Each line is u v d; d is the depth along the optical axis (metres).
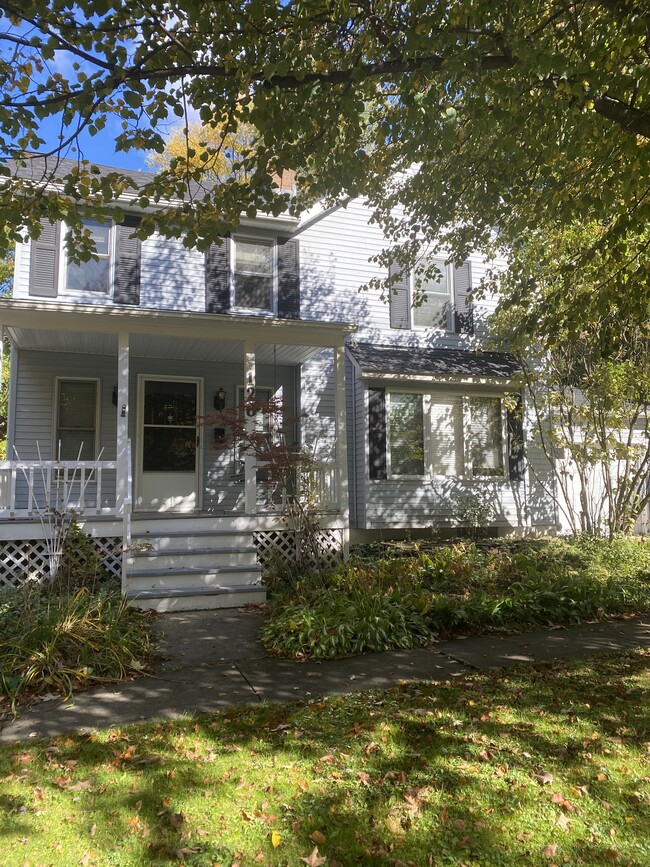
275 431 9.35
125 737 3.98
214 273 11.88
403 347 13.34
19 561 7.60
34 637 5.17
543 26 5.26
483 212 8.05
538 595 7.24
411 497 12.24
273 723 4.18
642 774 3.47
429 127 5.58
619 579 8.41
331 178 6.02
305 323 9.61
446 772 3.48
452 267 13.90
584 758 3.65
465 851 2.80
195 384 11.85
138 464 11.24
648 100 5.29
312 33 5.42
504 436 13.01
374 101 7.25
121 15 4.82
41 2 4.60
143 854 2.77
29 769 3.55
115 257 11.28
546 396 12.15
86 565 7.03
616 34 5.29
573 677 5.09
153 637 6.31
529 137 6.14
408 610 6.57
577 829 2.96
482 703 4.51
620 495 11.78
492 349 12.97
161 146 5.49
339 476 9.83
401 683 5.00
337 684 4.99
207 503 11.59
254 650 5.95
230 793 3.27
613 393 10.59
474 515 12.28
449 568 8.54
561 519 13.46
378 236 13.43
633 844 2.85
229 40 5.22
